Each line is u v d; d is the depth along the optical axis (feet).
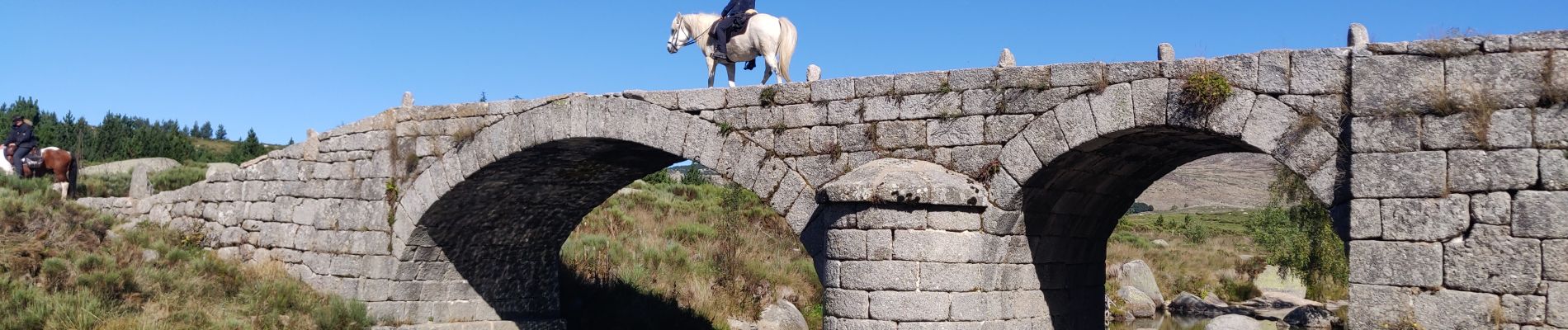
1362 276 34.22
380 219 60.13
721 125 47.65
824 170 45.01
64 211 69.41
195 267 62.75
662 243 96.12
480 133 55.52
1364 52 34.76
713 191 140.97
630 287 79.71
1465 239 32.83
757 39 51.55
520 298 70.38
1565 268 31.48
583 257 84.38
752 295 84.84
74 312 52.54
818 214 44.65
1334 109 35.24
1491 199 32.58
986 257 41.83
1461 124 33.17
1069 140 39.75
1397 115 34.04
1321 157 35.29
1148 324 93.97
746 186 46.78
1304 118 35.58
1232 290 119.24
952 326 40.52
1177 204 276.41
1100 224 52.08
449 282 64.44
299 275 63.72
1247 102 36.58
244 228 67.77
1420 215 33.45
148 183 78.64
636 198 120.37
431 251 61.77
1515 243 32.12
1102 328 54.60
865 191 40.32
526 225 66.69
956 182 40.73
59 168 81.56
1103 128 39.06
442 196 57.16
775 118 46.47
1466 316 32.60
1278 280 130.52
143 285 58.13
